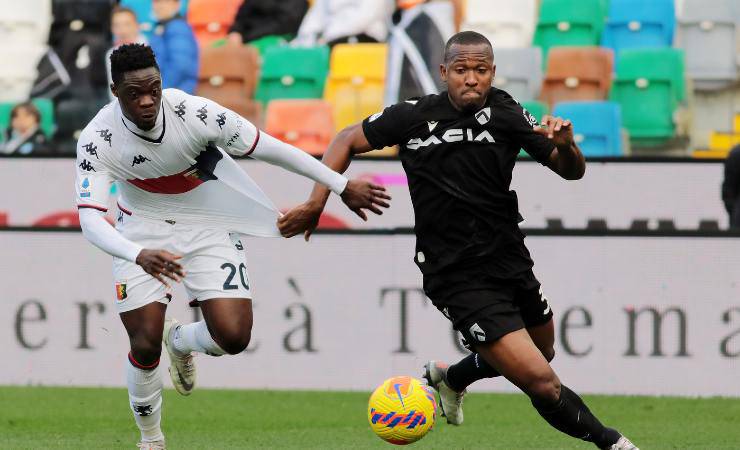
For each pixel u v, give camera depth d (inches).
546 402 690.2
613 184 1338.6
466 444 916.0
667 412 1099.3
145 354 773.9
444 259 714.8
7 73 1755.7
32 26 1835.6
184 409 1123.9
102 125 743.1
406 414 735.7
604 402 1161.4
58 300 1249.4
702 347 1195.9
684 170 1330.0
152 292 771.4
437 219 714.2
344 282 1232.8
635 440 940.6
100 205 735.1
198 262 784.3
